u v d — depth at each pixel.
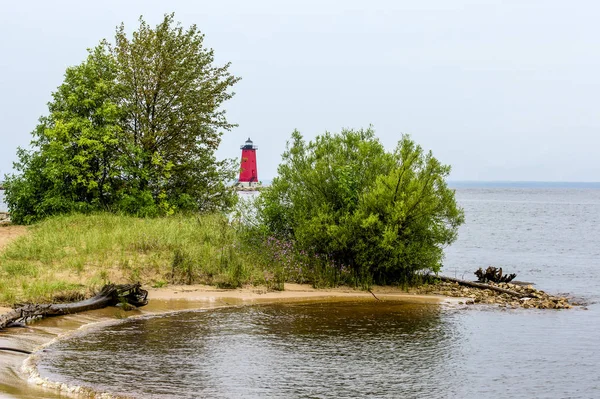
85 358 10.73
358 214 19.58
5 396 8.35
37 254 19.03
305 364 10.82
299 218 20.83
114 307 15.10
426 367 10.85
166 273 18.22
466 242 41.34
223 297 16.94
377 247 19.42
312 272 19.70
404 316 15.37
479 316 15.62
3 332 12.30
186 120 30.31
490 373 10.57
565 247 38.09
